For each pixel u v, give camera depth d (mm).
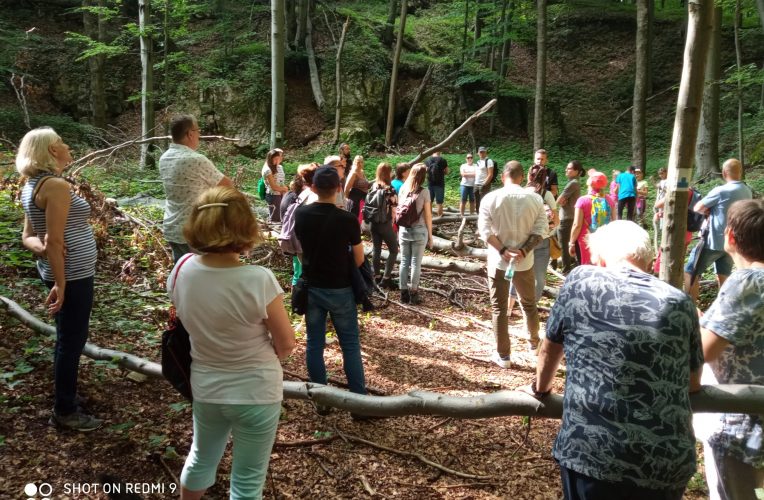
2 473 2922
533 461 3689
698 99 3303
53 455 3139
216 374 2379
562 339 2240
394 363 5258
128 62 21172
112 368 4148
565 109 26266
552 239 6434
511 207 4957
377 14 26719
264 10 24234
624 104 26609
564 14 29531
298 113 21828
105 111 19516
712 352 2406
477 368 5285
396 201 7664
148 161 14977
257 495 2455
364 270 4152
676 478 1943
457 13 25812
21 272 5844
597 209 7395
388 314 6832
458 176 19969
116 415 3631
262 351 2398
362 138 21422
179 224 3971
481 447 3826
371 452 3650
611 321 2031
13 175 7969
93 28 19984
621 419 1950
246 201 2338
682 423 1965
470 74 23172
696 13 3209
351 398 3547
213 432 2482
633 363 1972
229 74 21516
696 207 6566
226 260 2342
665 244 3490
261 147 20297
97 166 12086
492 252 5129
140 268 6629
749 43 27266
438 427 4055
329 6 25234
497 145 23359
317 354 4055
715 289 8062
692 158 3385
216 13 23422
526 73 27750
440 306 7363
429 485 3365
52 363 4078
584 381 2039
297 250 5961
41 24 21562
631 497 1952
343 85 22203
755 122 21484
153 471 3148
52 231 2975
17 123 17547
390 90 22125
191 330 2357
